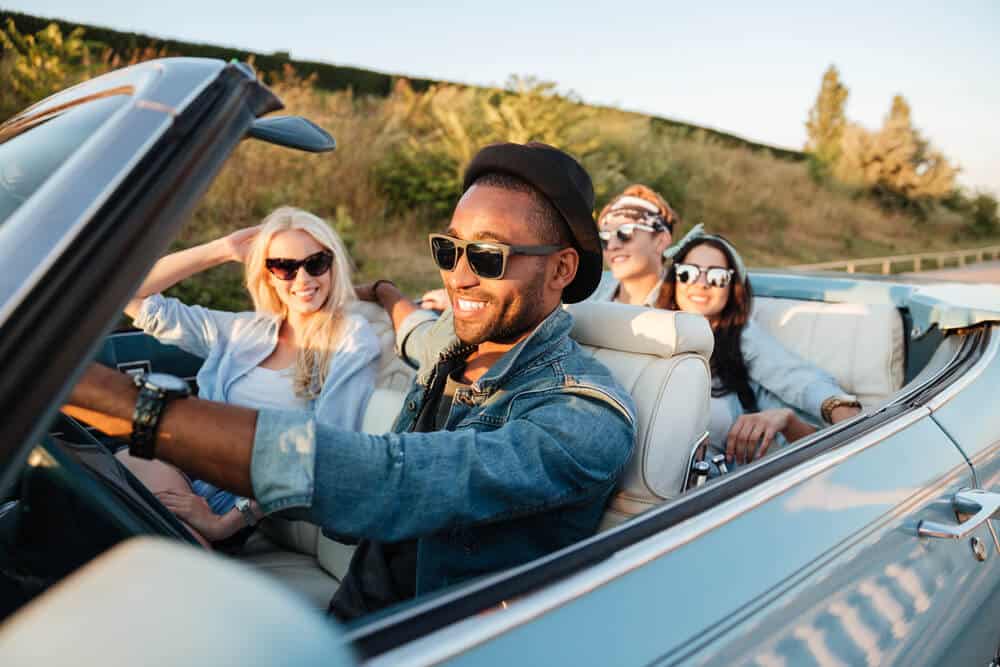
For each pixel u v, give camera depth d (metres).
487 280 1.42
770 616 1.00
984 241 26.38
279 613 0.46
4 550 1.10
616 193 13.66
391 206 11.64
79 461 1.16
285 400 2.19
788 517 1.11
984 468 1.59
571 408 1.34
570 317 1.52
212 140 0.84
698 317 1.63
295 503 1.00
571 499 1.29
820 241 20.83
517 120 12.52
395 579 1.44
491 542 1.31
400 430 1.65
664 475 1.49
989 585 1.56
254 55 13.68
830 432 1.33
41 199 0.71
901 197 26.12
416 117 13.12
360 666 0.70
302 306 2.17
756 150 24.16
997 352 1.86
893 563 1.25
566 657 0.80
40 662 0.42
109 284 0.66
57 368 0.59
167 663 0.42
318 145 1.23
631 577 0.91
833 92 31.61
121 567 0.48
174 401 0.96
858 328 2.69
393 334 2.34
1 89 8.73
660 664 0.86
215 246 2.23
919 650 1.28
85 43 9.95
